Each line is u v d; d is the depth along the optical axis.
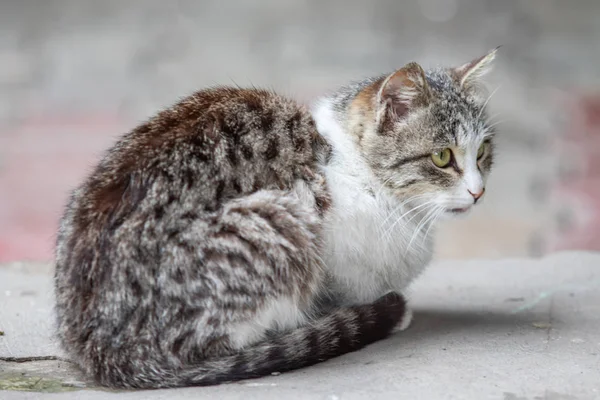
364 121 6.18
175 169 5.47
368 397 5.05
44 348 6.24
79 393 5.29
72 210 5.76
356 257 6.10
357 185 6.09
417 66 6.07
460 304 7.12
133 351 5.33
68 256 5.56
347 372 5.50
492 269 8.39
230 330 5.42
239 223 5.43
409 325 6.47
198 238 5.34
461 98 6.40
